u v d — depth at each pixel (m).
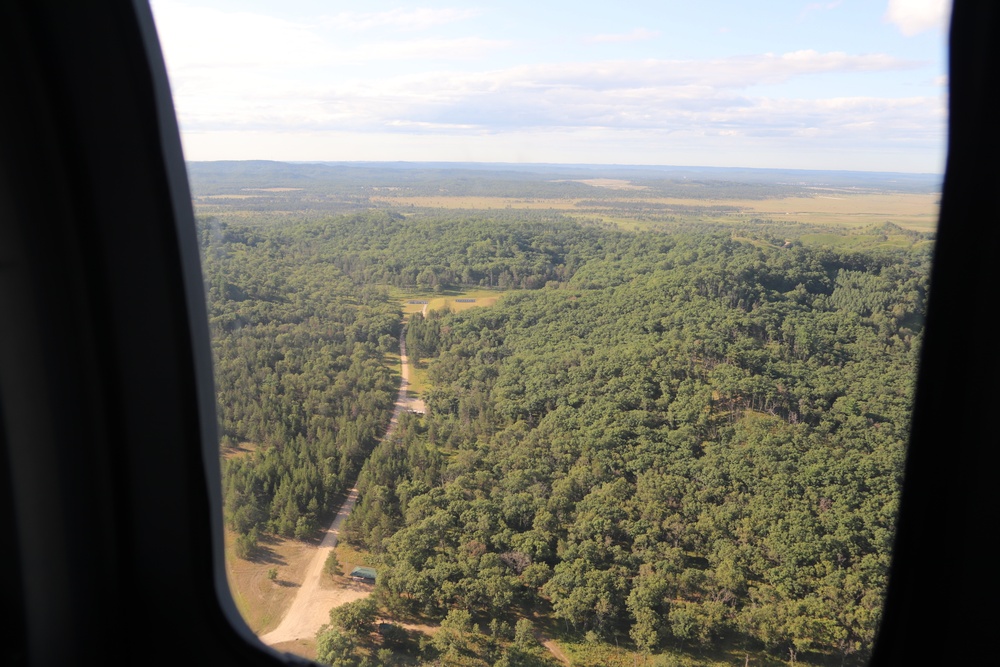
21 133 1.85
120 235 2.13
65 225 1.99
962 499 1.88
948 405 1.92
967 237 1.84
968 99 1.80
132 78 2.08
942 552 1.94
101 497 2.14
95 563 2.12
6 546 1.85
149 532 2.33
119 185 2.10
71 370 2.02
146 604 2.38
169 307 2.24
